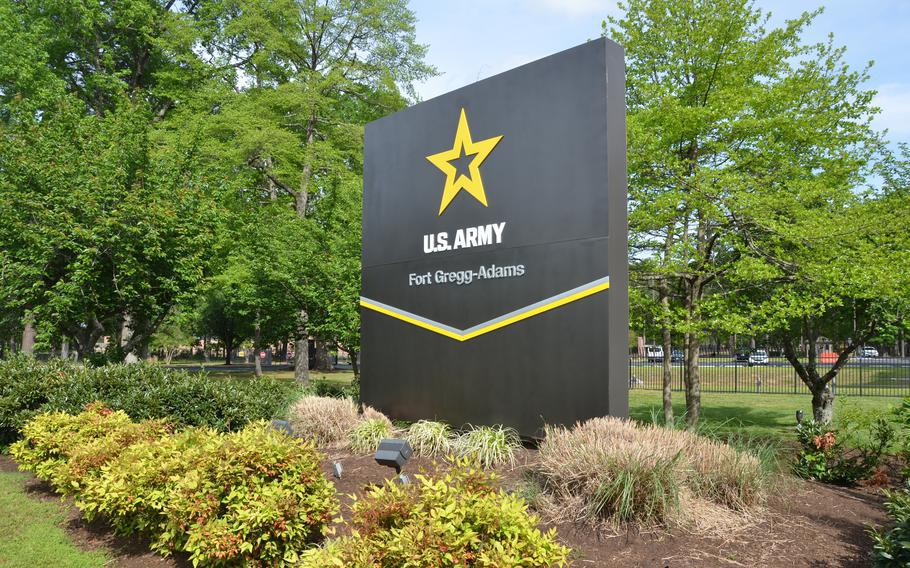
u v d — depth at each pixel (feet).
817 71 38.75
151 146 51.72
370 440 25.71
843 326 43.21
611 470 17.17
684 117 35.40
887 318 37.78
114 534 19.40
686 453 19.22
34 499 23.27
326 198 57.67
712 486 18.40
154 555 17.66
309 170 76.89
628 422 21.39
